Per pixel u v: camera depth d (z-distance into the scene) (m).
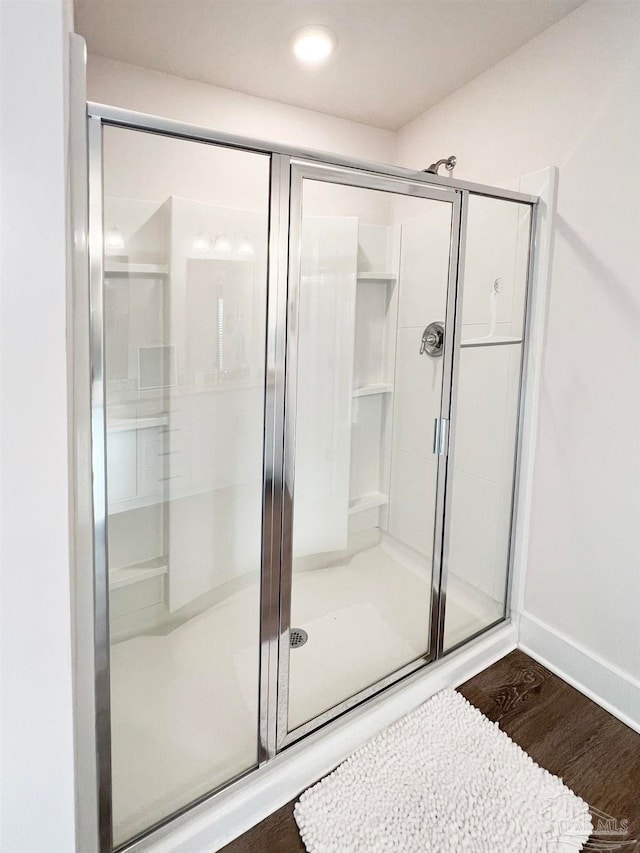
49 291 0.63
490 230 1.58
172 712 1.28
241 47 1.60
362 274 1.48
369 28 1.51
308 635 1.54
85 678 0.99
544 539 1.70
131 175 1.06
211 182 1.14
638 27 1.29
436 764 1.30
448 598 1.70
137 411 1.22
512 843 1.09
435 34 1.54
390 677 1.53
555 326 1.59
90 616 0.97
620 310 1.40
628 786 1.25
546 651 1.72
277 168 1.17
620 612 1.48
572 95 1.47
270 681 1.27
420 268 1.57
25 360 0.63
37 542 0.66
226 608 1.30
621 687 1.48
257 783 1.19
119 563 1.19
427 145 2.07
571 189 1.50
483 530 1.77
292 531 1.35
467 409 1.66
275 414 1.27
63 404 0.65
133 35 1.52
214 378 1.30
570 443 1.58
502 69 1.70
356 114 2.10
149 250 1.15
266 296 1.22
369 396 1.63
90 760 1.00
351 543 1.66
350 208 1.34
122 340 1.17
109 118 0.95
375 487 1.71
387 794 1.21
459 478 1.67
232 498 1.33
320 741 1.31
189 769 1.20
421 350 1.65
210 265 1.22
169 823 1.10
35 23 0.58
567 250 1.53
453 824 1.13
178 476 1.29
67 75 0.73
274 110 1.98
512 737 1.41
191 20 1.46
